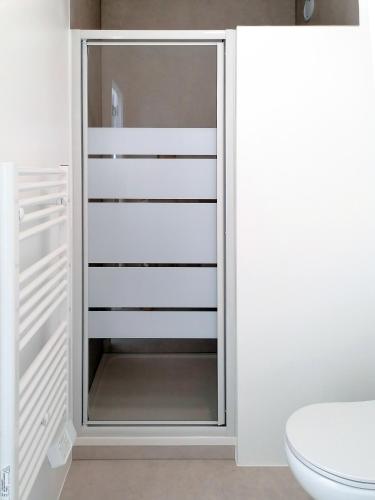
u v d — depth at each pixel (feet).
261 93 7.59
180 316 8.09
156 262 8.03
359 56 7.57
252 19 11.31
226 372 8.04
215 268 8.05
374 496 4.75
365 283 7.74
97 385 8.16
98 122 7.92
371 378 7.78
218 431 8.04
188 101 7.92
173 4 11.28
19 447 4.07
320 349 7.76
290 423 5.71
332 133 7.63
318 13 9.77
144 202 8.00
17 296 3.89
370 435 5.44
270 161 7.63
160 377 8.18
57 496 6.84
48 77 6.22
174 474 7.55
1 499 3.82
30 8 5.31
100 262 8.00
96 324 8.06
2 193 3.72
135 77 7.91
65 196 6.11
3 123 4.44
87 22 9.41
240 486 7.22
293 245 7.70
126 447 7.98
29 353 5.34
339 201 7.66
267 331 7.75
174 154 7.96
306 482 5.09
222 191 7.93
